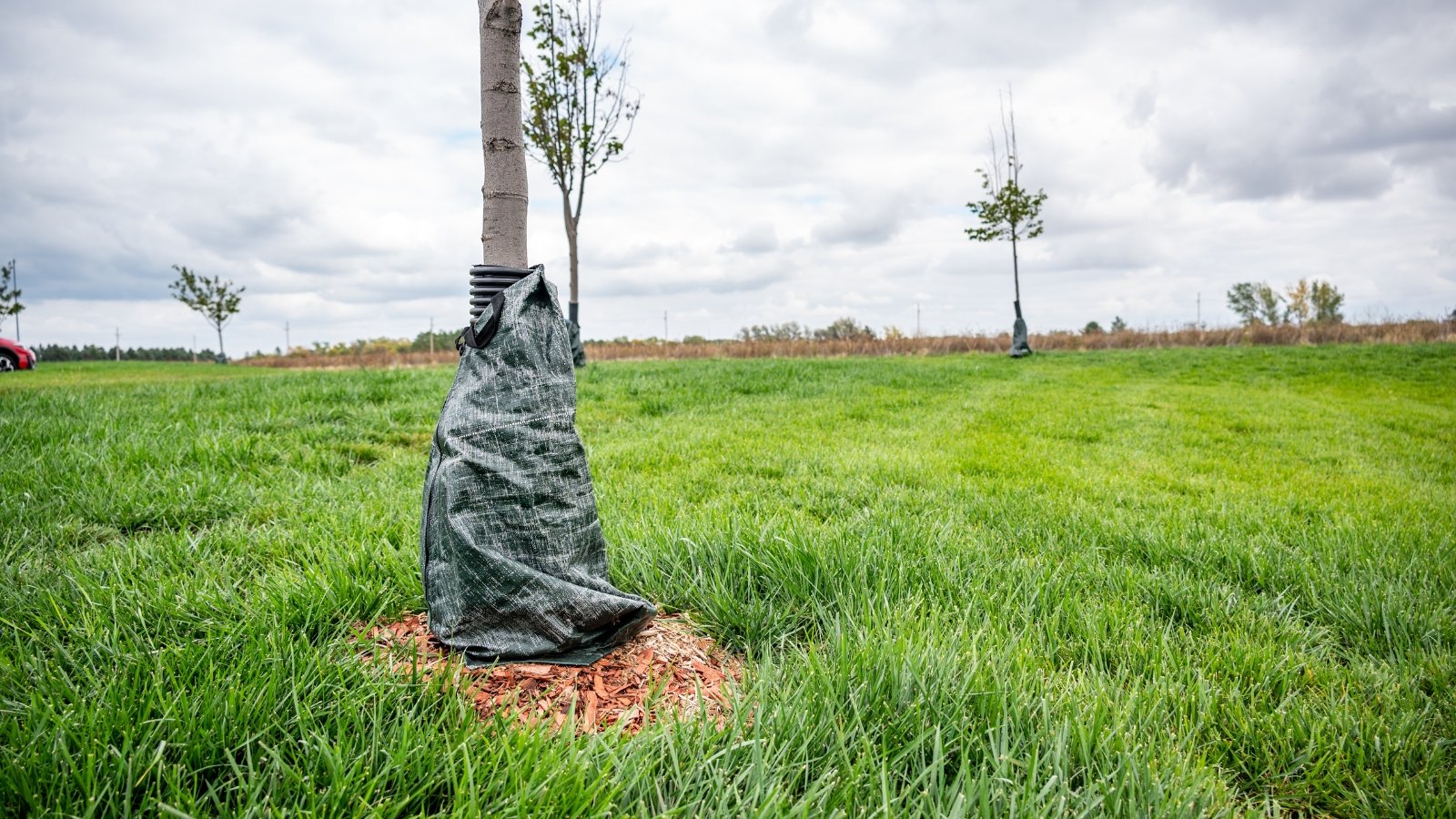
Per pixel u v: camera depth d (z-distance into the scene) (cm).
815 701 220
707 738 200
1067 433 921
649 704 223
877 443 788
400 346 5241
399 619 286
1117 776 190
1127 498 570
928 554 363
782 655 261
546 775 178
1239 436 946
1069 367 2117
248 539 381
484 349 234
